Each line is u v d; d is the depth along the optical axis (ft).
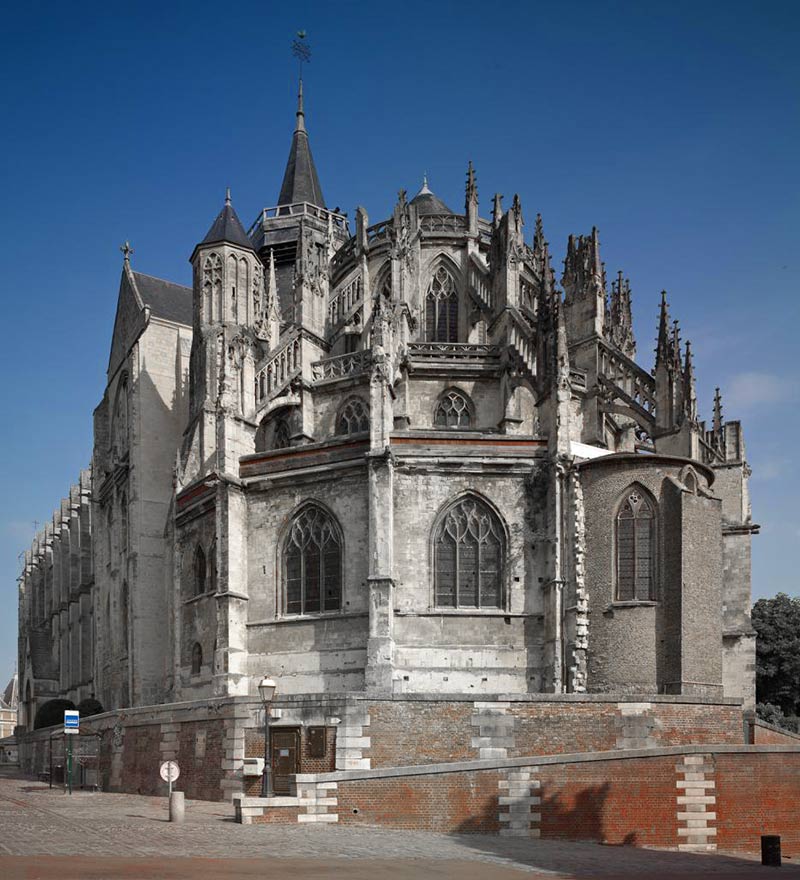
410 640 155.94
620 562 154.51
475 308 223.30
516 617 157.17
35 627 369.09
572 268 210.79
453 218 235.61
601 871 84.12
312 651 160.97
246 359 188.24
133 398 234.38
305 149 349.82
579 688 151.02
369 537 156.87
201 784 134.10
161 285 261.03
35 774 226.17
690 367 186.70
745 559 188.65
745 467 213.66
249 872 71.77
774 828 111.04
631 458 155.63
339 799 108.37
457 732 125.80
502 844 101.14
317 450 167.63
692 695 135.44
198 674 177.06
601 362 200.95
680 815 110.22
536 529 160.25
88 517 295.89
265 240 317.01
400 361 197.67
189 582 184.65
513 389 196.95
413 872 76.48
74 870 69.21
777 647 276.21
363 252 231.30
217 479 170.91
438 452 161.27
